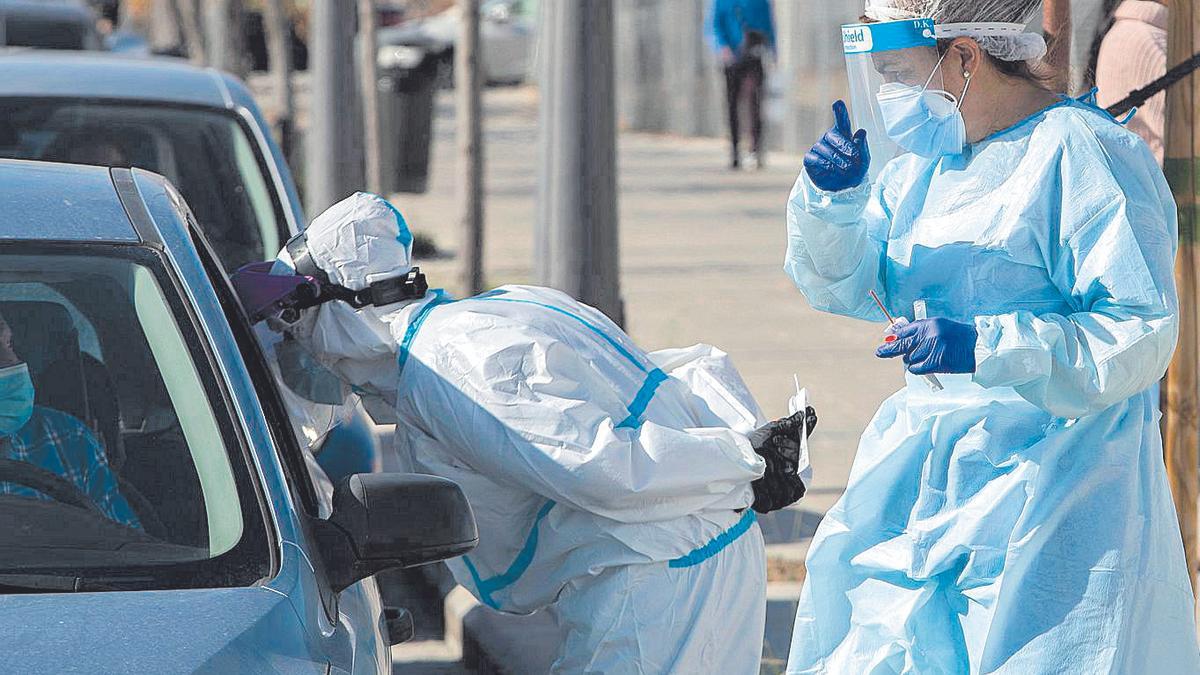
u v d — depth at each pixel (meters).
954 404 8.07
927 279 8.11
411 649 14.16
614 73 15.43
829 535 8.47
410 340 9.05
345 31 22.55
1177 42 9.45
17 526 7.27
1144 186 7.68
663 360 9.90
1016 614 7.85
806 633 8.66
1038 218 7.70
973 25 7.68
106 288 7.93
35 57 16.03
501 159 53.41
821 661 8.65
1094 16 12.12
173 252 8.26
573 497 8.57
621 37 64.62
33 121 14.65
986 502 7.93
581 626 9.04
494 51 85.38
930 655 8.20
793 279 8.73
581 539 8.89
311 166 22.88
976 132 7.95
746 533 9.28
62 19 30.62
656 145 56.56
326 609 7.19
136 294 7.94
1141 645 7.86
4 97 14.70
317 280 9.23
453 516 7.61
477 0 26.52
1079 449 7.84
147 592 6.88
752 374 23.22
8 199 8.30
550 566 9.13
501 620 13.41
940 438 8.09
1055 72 8.31
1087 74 10.25
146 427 7.66
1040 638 7.80
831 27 45.69
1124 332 7.41
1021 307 7.83
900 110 7.84
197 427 7.62
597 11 15.23
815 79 47.62
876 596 8.34
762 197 42.50
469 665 13.52
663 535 8.80
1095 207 7.54
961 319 8.01
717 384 9.62
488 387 8.64
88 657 6.24
